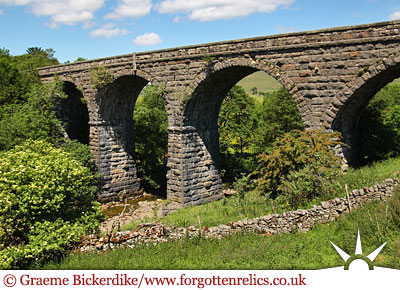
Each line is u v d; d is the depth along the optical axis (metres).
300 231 18.67
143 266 16.59
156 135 52.00
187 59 31.95
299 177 22.19
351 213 18.11
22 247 17.88
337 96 24.17
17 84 48.38
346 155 26.88
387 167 24.39
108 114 42.31
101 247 19.66
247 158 53.25
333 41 24.03
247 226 19.89
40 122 41.28
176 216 29.39
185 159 33.88
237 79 34.25
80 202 22.52
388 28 21.95
